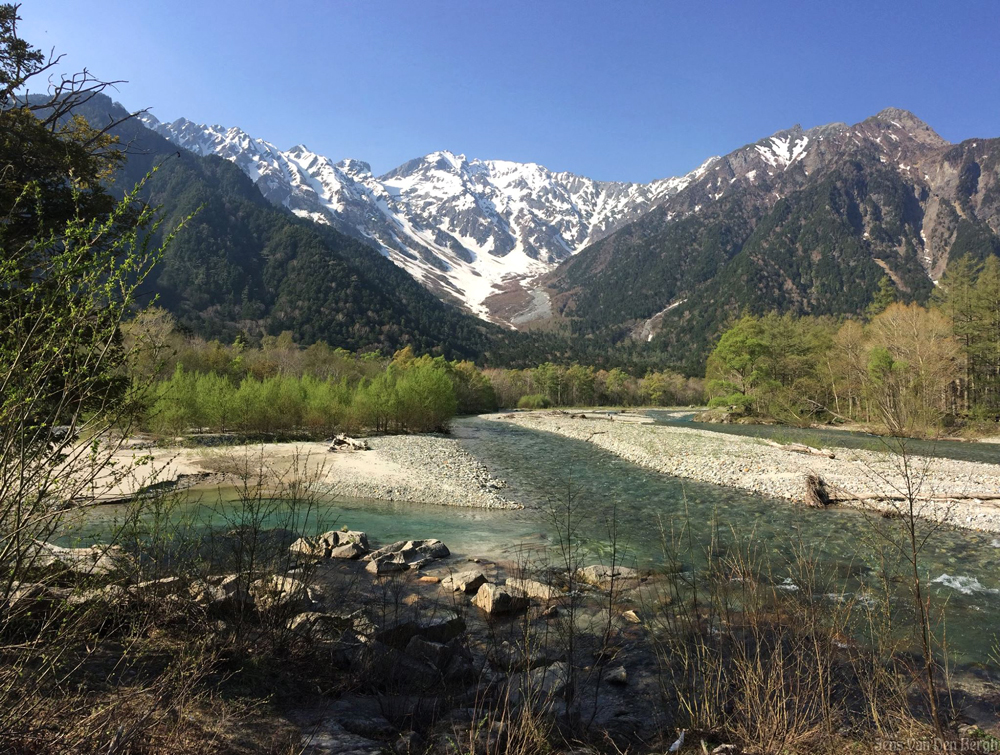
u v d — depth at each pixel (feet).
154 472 14.97
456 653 19.08
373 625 20.11
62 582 12.29
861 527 44.37
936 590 29.68
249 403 97.81
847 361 152.76
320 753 12.00
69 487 10.36
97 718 10.24
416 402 123.95
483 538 40.96
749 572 21.43
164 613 15.81
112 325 9.91
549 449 101.04
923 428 102.12
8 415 8.90
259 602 18.26
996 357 149.07
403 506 51.55
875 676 16.25
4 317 9.49
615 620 24.13
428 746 13.00
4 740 9.04
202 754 10.78
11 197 17.78
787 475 64.64
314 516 45.80
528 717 13.46
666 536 41.14
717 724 14.58
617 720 15.67
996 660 21.29
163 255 10.48
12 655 10.55
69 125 30.30
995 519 45.37
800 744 13.25
